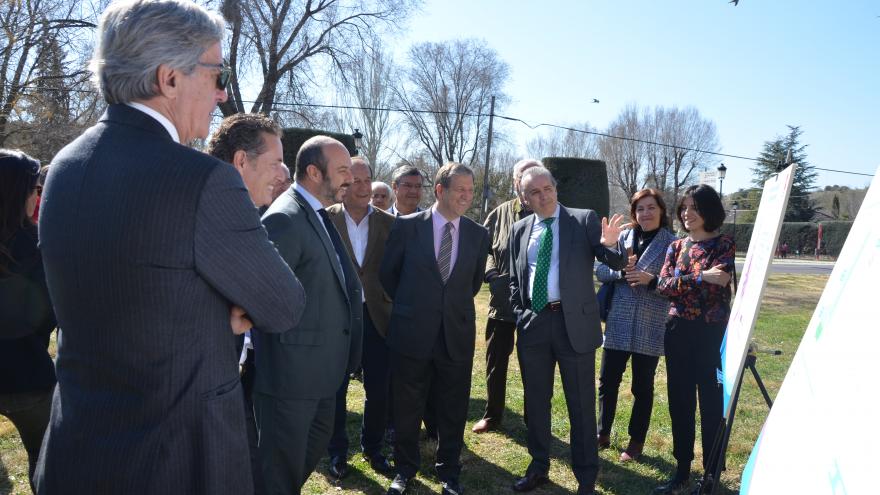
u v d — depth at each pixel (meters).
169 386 1.24
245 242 1.32
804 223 41.94
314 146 2.55
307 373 2.37
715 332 3.18
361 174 3.65
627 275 3.52
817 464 1.06
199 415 1.28
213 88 1.43
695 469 3.66
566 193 14.85
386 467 3.54
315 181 2.55
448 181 3.19
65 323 1.28
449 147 38.97
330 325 2.42
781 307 12.27
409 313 3.16
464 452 3.86
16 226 2.20
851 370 1.05
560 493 3.33
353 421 4.40
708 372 3.20
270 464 2.38
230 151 2.18
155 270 1.20
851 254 1.28
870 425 0.90
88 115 12.48
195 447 1.28
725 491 3.40
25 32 10.69
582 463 3.19
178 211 1.22
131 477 1.22
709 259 3.18
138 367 1.23
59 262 1.25
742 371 2.14
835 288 1.32
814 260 38.81
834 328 1.21
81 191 1.24
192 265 1.25
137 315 1.21
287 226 2.34
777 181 2.27
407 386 3.22
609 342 3.76
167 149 1.27
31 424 2.36
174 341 1.24
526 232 3.39
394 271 3.33
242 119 2.24
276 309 1.39
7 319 2.17
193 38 1.34
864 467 0.87
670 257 3.42
